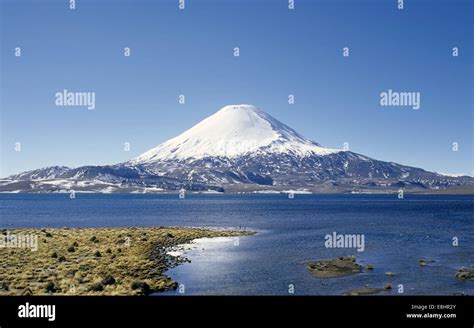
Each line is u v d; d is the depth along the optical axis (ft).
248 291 144.77
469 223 419.33
